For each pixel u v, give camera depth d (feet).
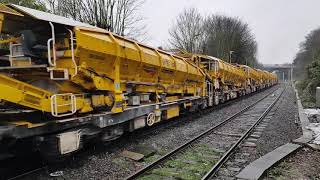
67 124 25.89
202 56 70.54
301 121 52.95
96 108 29.84
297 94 128.88
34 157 28.71
